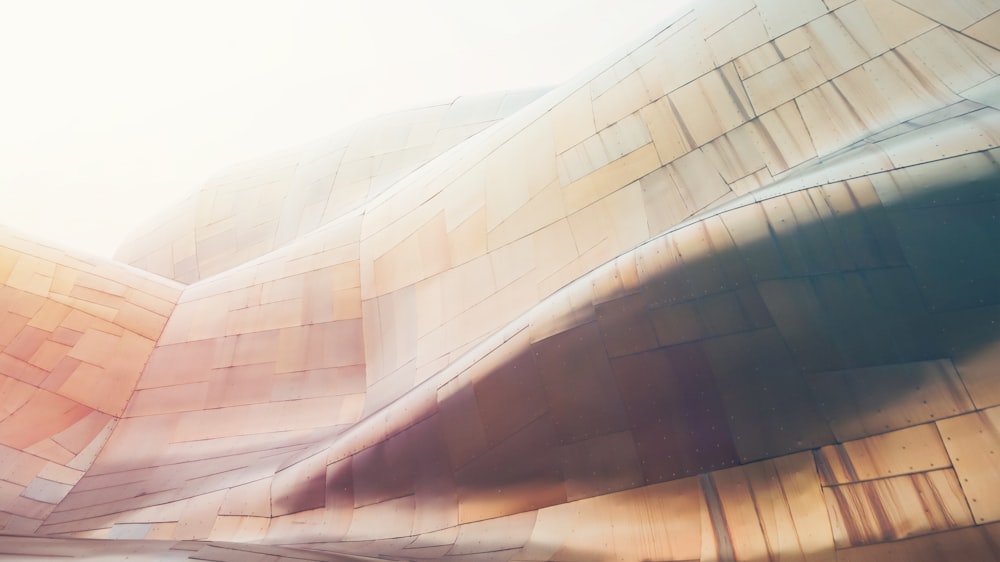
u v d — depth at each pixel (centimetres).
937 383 798
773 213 952
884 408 806
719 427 874
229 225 2761
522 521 966
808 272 901
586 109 1448
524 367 1030
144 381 1736
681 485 873
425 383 1180
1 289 1709
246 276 1922
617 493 911
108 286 1866
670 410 909
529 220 1413
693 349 916
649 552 856
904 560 734
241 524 1255
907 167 921
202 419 1636
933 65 1071
